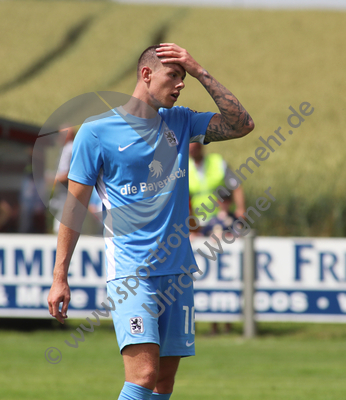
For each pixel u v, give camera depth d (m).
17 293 24.05
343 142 88.75
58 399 14.42
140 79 9.88
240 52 149.00
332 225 49.75
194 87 121.38
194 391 15.34
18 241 24.09
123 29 167.50
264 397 14.68
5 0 184.62
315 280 23.45
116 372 17.69
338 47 147.88
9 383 16.12
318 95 120.00
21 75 145.25
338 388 15.72
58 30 169.25
